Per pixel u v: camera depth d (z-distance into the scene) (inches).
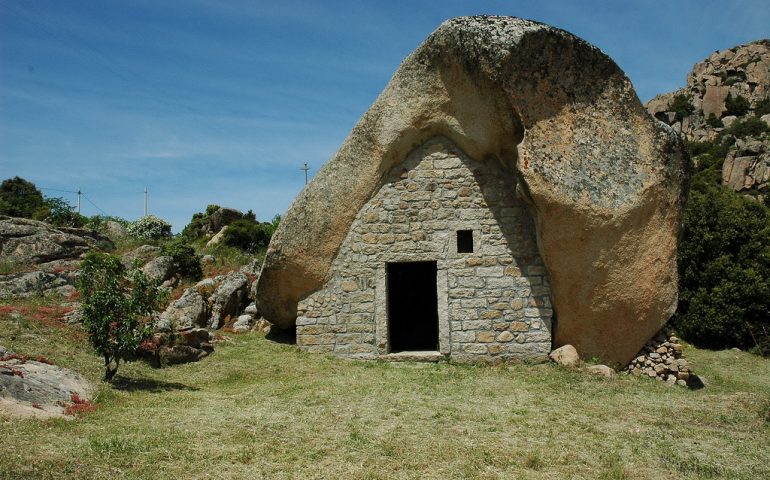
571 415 305.4
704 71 2859.3
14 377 277.1
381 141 439.8
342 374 398.0
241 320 528.1
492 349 431.8
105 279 331.0
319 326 452.8
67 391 291.9
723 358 546.6
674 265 412.2
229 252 738.2
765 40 2910.9
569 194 383.9
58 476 187.5
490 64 391.2
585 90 398.0
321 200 447.2
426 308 625.9
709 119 2404.0
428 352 448.8
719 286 593.3
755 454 247.4
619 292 406.0
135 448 220.7
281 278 456.8
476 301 436.1
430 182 446.6
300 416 287.1
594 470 221.6
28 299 481.4
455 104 427.8
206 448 229.0
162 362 399.9
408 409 306.8
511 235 437.1
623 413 313.1
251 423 269.7
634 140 400.8
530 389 362.6
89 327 322.0
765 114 2303.2
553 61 390.3
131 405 291.6
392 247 446.0
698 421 302.5
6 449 204.1
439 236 442.6
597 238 392.8
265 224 863.7
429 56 421.4
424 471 214.8
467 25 398.9
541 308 430.9
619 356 428.8
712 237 609.0
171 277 579.5
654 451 246.7
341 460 223.3
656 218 400.2
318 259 450.6
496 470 218.8
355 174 445.4
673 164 403.9
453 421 285.3
